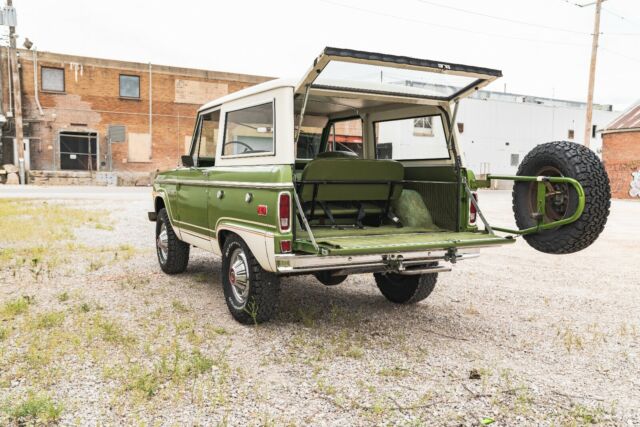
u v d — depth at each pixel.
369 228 5.55
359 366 4.22
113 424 3.24
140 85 31.59
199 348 4.50
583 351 4.65
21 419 3.27
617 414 3.49
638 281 7.48
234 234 5.28
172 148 32.66
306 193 5.16
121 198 20.06
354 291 6.73
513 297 6.52
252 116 5.16
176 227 6.79
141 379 3.76
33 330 4.83
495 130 37.56
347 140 6.68
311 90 4.79
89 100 30.64
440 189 5.60
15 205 15.88
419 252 4.71
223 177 5.39
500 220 14.54
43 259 8.12
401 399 3.65
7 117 29.25
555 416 3.45
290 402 3.58
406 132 5.93
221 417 3.35
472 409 3.52
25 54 29.16
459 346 4.73
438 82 5.13
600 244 11.03
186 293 6.33
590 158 4.66
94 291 6.32
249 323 5.18
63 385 3.74
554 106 39.84
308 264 4.45
